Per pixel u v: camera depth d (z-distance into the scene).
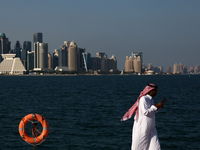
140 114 9.08
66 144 20.14
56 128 25.28
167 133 23.11
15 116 32.53
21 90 88.50
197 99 52.94
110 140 21.17
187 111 35.38
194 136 22.09
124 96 62.00
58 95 65.94
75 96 62.41
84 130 24.45
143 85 122.88
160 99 54.41
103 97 59.41
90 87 105.81
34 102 49.09
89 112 35.41
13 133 23.41
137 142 9.05
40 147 19.52
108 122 28.00
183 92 73.94
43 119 10.36
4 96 63.59
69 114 33.81
